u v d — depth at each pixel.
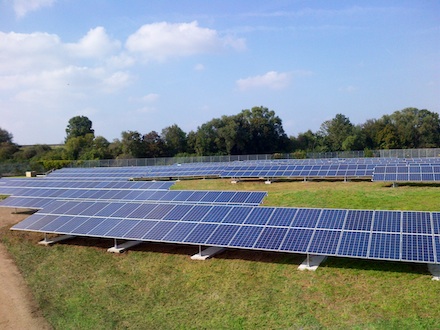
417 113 108.81
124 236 19.17
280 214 17.70
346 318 12.49
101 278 17.83
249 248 15.88
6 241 24.52
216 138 101.94
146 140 100.44
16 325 14.20
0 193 38.66
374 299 13.27
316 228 16.03
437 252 13.06
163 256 18.94
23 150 103.06
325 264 15.97
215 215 19.06
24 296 16.66
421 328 11.43
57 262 20.20
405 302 12.83
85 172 58.16
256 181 41.19
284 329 12.45
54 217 23.33
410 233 14.30
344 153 87.38
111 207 23.02
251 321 13.13
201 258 17.88
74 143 102.88
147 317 14.18
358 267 15.38
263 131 106.75
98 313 14.74
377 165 35.91
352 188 30.45
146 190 30.44
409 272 14.51
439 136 103.31
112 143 105.44
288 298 14.16
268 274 15.91
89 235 20.14
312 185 35.34
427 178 29.48
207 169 47.09
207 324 13.30
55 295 16.61
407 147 100.06
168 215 20.25
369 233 14.91
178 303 14.98
